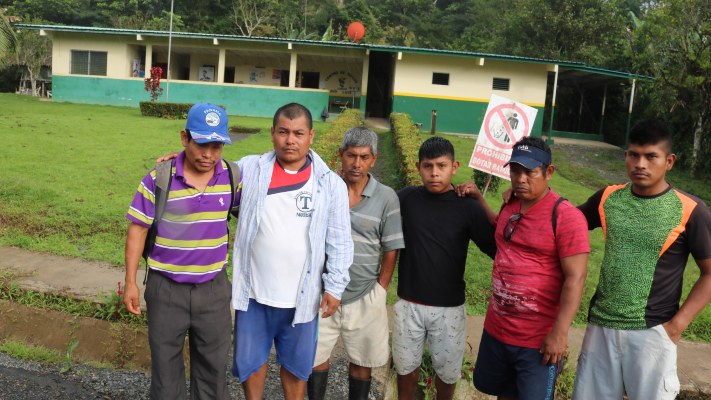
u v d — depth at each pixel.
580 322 4.88
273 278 2.88
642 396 2.78
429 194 3.26
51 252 5.66
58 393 3.59
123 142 11.20
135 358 4.13
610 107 19.84
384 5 43.88
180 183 2.84
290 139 2.81
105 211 6.78
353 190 3.25
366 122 18.44
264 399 3.63
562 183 11.34
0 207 6.66
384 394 3.81
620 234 2.82
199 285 2.92
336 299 2.93
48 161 8.96
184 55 23.03
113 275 5.16
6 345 4.12
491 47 30.09
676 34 13.98
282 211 2.88
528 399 2.81
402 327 3.30
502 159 4.95
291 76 19.27
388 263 3.28
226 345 3.06
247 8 34.97
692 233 2.70
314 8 39.53
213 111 2.80
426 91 18.22
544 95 17.98
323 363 3.34
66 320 4.42
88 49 19.72
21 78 29.78
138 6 39.22
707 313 5.01
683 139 15.71
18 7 37.84
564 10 25.83
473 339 4.36
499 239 2.95
